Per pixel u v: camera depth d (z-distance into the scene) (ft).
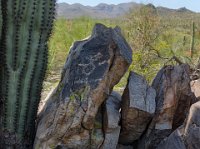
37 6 8.80
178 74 10.03
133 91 9.50
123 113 9.50
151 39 19.62
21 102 9.13
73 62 9.24
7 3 8.68
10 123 9.16
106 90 9.00
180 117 10.21
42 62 9.12
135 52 17.06
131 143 10.03
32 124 9.43
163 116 9.64
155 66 15.78
